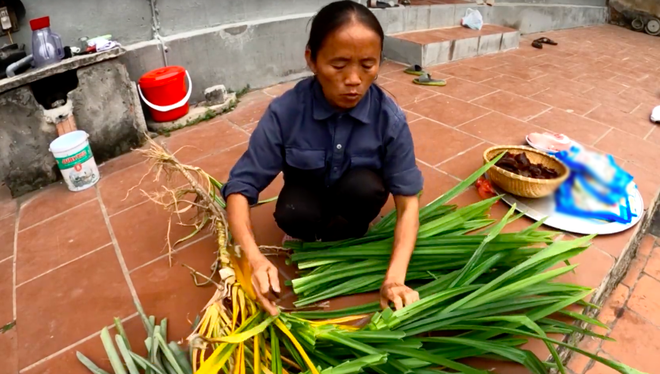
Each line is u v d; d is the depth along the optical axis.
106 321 1.59
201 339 1.12
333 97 1.28
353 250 1.60
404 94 3.55
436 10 4.88
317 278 1.53
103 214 2.18
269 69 3.70
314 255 1.62
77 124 2.54
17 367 1.44
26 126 2.34
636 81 3.95
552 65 4.41
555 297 1.39
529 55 4.78
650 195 2.23
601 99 3.48
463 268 1.39
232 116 3.19
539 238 1.55
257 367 1.16
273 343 1.24
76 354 1.47
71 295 1.71
